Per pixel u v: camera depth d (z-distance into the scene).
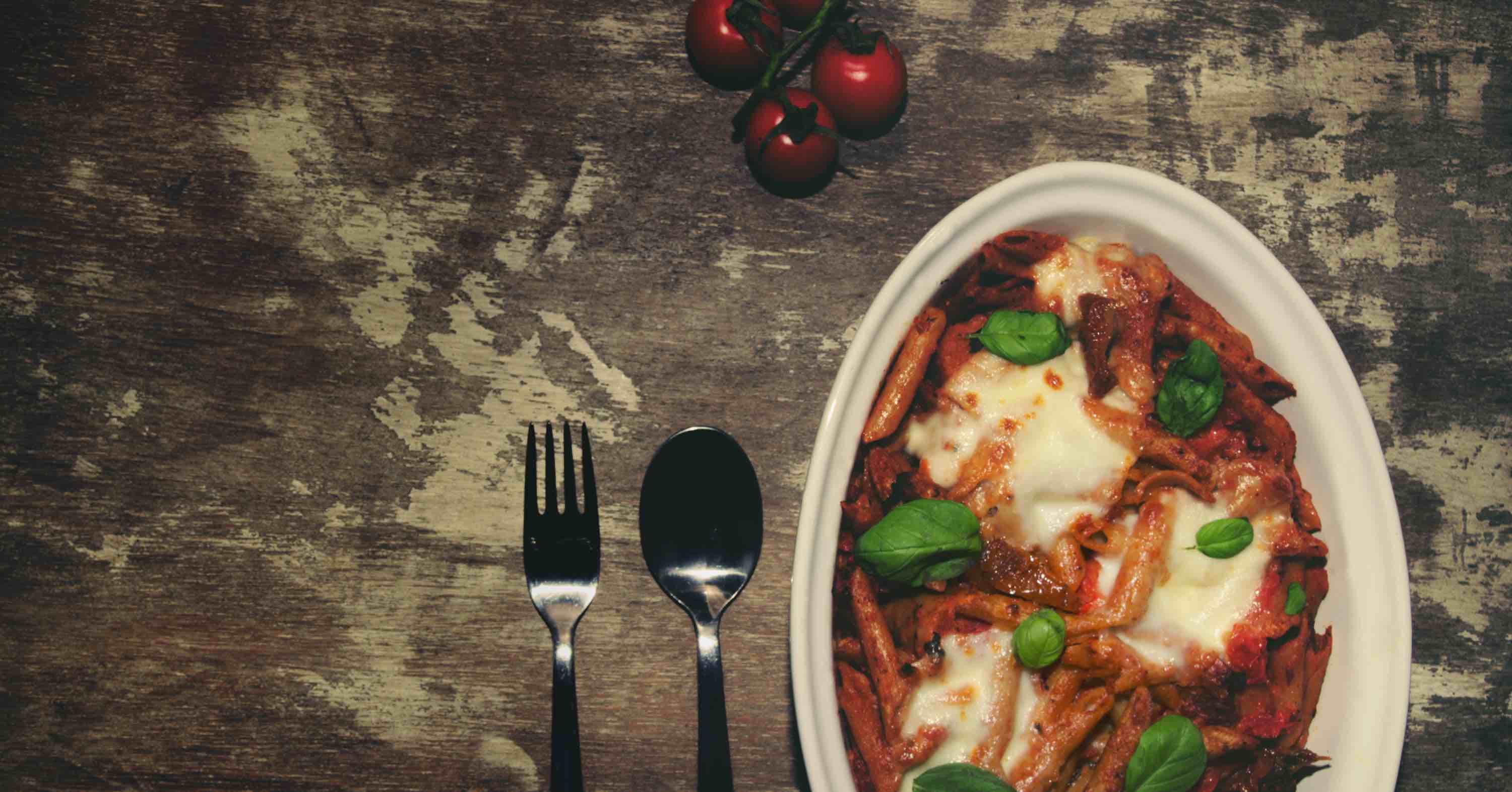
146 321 0.64
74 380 0.64
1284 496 0.60
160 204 0.64
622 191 0.65
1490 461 0.67
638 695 0.63
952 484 0.59
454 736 0.63
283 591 0.63
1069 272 0.61
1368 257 0.67
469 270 0.64
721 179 0.65
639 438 0.64
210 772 0.63
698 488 0.64
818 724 0.57
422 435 0.64
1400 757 0.60
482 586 0.63
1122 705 0.59
